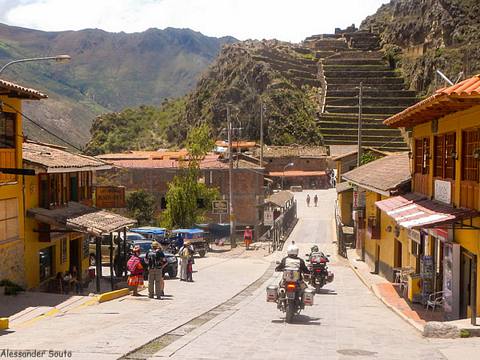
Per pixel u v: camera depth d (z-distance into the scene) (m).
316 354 10.80
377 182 26.31
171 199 48.97
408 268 22.05
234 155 59.72
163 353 10.66
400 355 10.77
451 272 16.05
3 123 19.92
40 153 24.28
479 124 14.00
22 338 12.20
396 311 17.83
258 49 154.38
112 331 13.24
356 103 135.38
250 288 24.97
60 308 17.27
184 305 18.94
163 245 39.50
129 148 167.75
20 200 21.03
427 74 135.75
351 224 55.72
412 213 17.41
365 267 33.66
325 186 101.69
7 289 18.89
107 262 37.56
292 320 15.12
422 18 155.62
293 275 15.13
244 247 47.34
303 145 120.06
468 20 144.00
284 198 59.78
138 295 21.50
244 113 141.38
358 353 10.95
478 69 126.88
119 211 55.12
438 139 19.03
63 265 25.69
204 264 37.09
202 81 165.38
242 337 12.66
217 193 50.09
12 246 20.38
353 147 107.62
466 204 15.14
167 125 175.00
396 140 113.00
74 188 26.78
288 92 138.38
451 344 12.01
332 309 18.56
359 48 168.62
